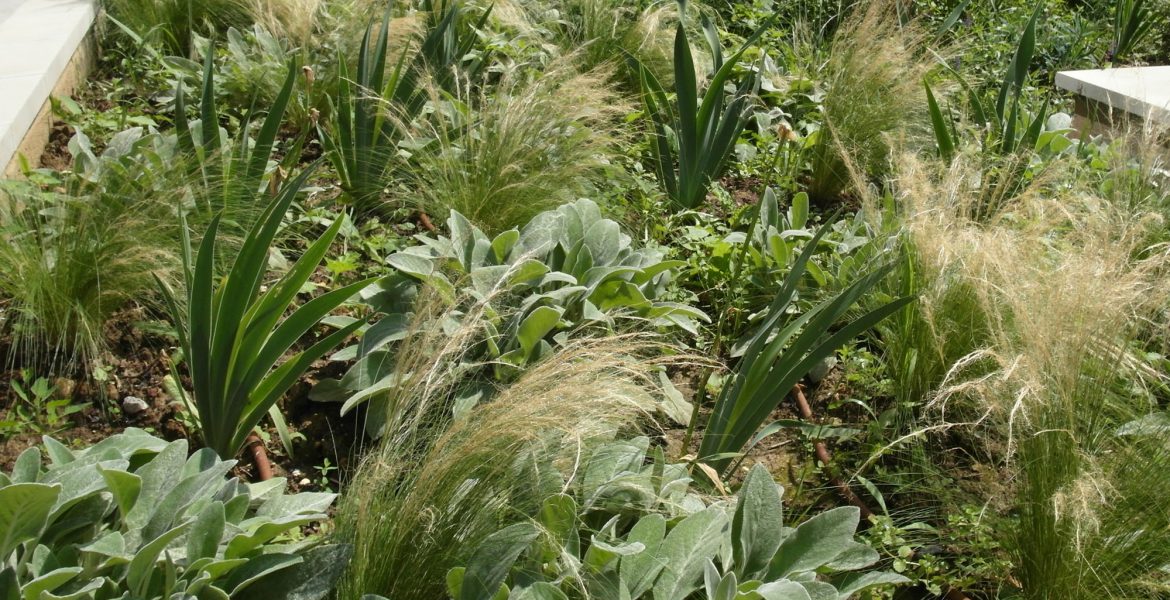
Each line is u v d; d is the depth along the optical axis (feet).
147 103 15.75
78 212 10.62
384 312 10.51
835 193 16.05
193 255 10.76
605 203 13.47
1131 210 13.24
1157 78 19.11
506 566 6.83
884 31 18.04
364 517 7.22
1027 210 12.53
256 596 6.90
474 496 7.35
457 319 9.89
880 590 8.72
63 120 14.57
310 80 13.51
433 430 8.31
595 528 8.05
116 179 11.05
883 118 15.84
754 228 12.75
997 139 15.47
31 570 6.54
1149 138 14.35
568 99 13.70
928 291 10.69
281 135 15.43
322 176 13.84
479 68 16.26
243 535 6.75
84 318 9.89
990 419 10.10
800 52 19.58
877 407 11.37
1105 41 24.86
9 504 6.01
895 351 11.19
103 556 6.74
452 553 7.25
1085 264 9.12
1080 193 12.66
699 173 14.53
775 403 8.95
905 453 10.35
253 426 8.77
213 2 18.15
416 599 7.29
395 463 7.68
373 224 13.01
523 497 7.57
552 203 12.81
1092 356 8.68
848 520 7.72
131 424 9.62
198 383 8.38
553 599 6.73
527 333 9.36
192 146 11.70
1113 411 9.29
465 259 10.51
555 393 7.27
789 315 12.07
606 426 7.94
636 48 18.30
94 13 17.63
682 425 10.46
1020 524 8.68
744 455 9.32
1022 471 8.64
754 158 16.25
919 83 16.14
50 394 9.62
